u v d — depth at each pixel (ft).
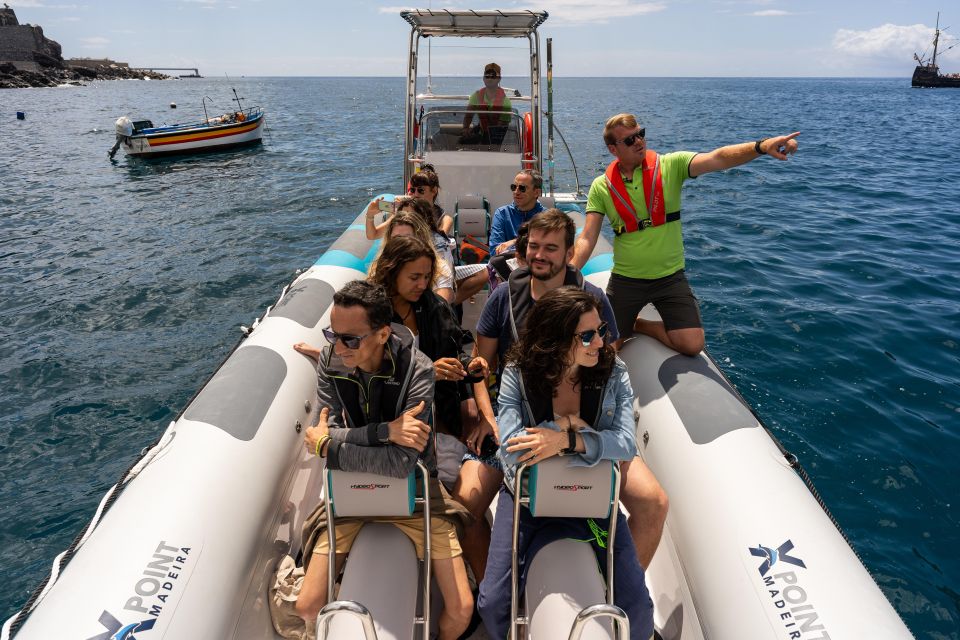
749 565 6.47
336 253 14.70
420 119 18.10
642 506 6.94
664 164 9.45
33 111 135.54
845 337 18.86
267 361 9.77
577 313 5.61
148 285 25.08
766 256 27.61
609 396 6.10
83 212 38.50
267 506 7.76
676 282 9.96
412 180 13.03
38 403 16.87
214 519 6.84
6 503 13.34
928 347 18.21
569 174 48.52
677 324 9.93
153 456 7.67
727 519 7.03
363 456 5.70
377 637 5.47
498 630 6.18
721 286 23.58
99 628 5.43
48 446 15.17
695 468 7.86
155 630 5.58
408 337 6.17
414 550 6.36
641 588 6.15
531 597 5.85
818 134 91.81
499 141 18.21
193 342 20.27
